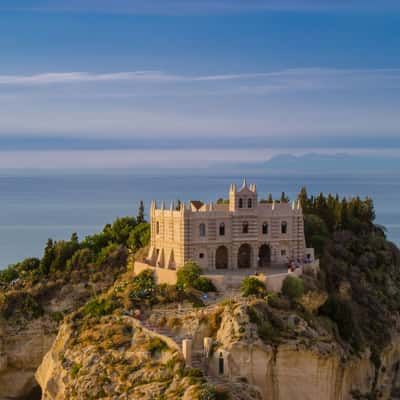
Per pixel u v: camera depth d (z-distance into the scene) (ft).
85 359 547.08
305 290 582.76
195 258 626.64
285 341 522.88
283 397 524.52
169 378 502.79
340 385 554.46
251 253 644.69
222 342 518.78
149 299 584.81
